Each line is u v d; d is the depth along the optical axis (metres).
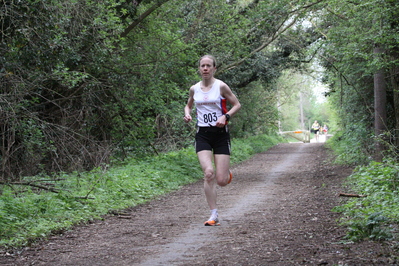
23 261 4.41
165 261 4.14
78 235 5.80
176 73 15.45
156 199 9.86
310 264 3.73
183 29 16.64
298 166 18.45
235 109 5.74
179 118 16.06
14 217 6.16
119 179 10.49
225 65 20.09
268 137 40.56
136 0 14.20
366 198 7.75
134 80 14.42
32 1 9.68
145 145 16.41
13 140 9.88
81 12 11.69
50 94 12.69
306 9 13.70
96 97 13.62
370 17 10.74
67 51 11.11
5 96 9.86
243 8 17.53
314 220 6.13
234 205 8.32
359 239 4.57
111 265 4.11
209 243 4.87
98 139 15.21
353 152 17.14
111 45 12.54
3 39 9.71
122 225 6.51
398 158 11.41
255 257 4.08
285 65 27.94
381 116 13.49
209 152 5.89
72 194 8.28
